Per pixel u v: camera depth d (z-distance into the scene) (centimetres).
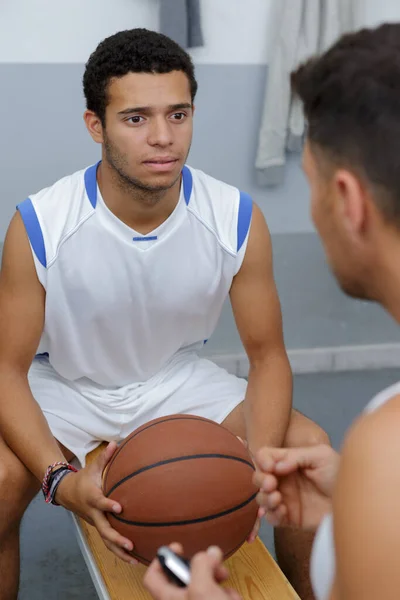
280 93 273
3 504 152
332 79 65
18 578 166
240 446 132
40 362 183
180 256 165
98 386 180
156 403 175
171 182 152
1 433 159
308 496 103
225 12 271
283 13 266
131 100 147
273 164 281
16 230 161
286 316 310
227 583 137
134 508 125
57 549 208
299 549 155
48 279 162
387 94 61
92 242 162
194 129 282
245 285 170
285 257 303
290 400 165
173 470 124
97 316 167
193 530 123
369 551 55
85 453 173
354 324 317
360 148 62
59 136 274
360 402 288
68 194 164
